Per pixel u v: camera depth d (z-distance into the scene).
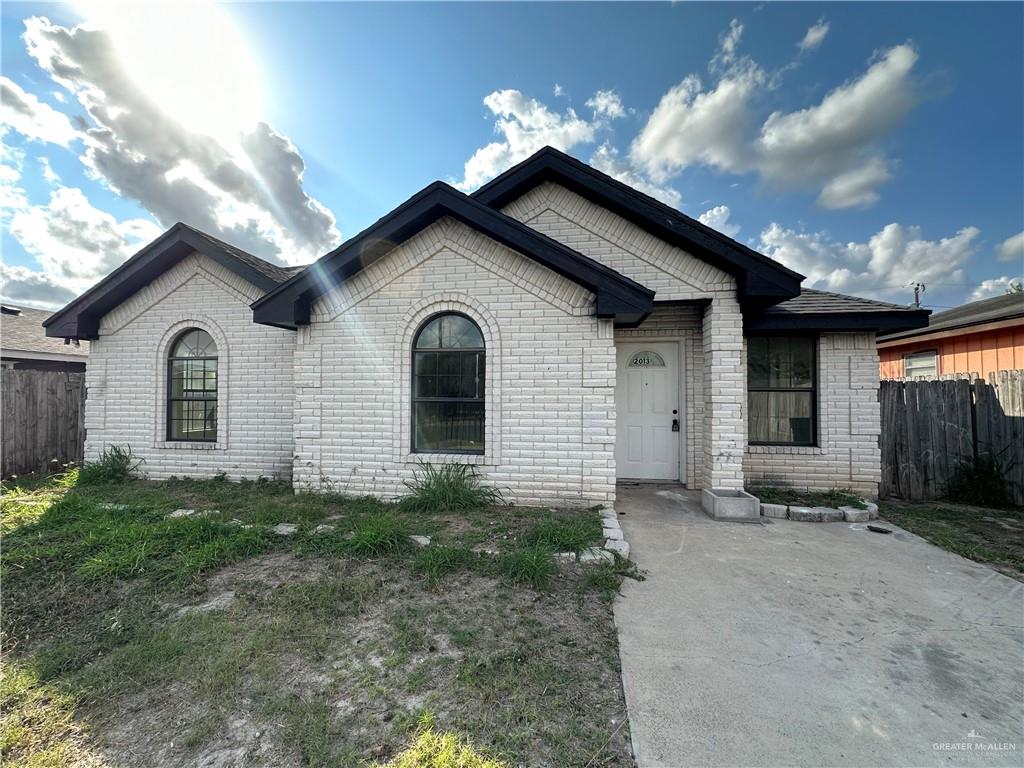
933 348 10.65
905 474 6.92
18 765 1.93
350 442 6.05
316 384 6.14
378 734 2.07
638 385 7.30
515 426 5.67
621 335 7.22
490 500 5.62
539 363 5.63
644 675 2.51
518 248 5.43
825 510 5.52
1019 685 2.46
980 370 9.49
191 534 4.32
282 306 5.91
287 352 7.14
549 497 5.58
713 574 3.91
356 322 6.06
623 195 6.18
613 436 5.46
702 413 6.91
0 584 3.58
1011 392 6.39
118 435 7.54
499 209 6.91
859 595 3.53
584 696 2.34
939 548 4.59
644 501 6.28
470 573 3.76
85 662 2.66
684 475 7.02
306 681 2.45
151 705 2.29
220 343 7.32
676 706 2.26
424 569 3.77
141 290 7.55
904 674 2.54
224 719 2.18
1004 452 6.43
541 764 1.89
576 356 5.55
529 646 2.78
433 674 2.50
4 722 2.18
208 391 7.51
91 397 7.64
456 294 5.83
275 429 7.15
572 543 4.20
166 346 7.49
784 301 6.54
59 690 2.40
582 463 5.52
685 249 6.24
